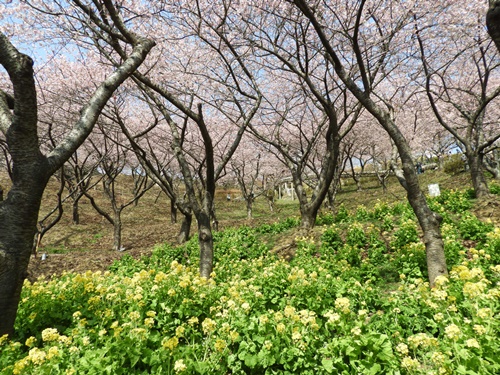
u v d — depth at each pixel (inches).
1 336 127.2
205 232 272.5
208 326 128.0
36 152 132.3
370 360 107.7
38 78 427.8
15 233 126.6
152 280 199.9
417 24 323.6
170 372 112.4
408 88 503.5
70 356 117.6
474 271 154.0
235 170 943.0
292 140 744.3
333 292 190.2
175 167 937.5
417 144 1005.8
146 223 944.9
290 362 118.4
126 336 120.1
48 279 406.3
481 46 389.7
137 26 298.4
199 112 257.6
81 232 761.0
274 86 504.1
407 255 255.3
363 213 475.5
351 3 302.2
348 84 233.6
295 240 393.7
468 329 114.5
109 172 620.1
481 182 438.9
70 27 296.4
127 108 564.7
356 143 914.7
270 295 188.9
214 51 364.5
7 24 298.4
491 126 703.1
